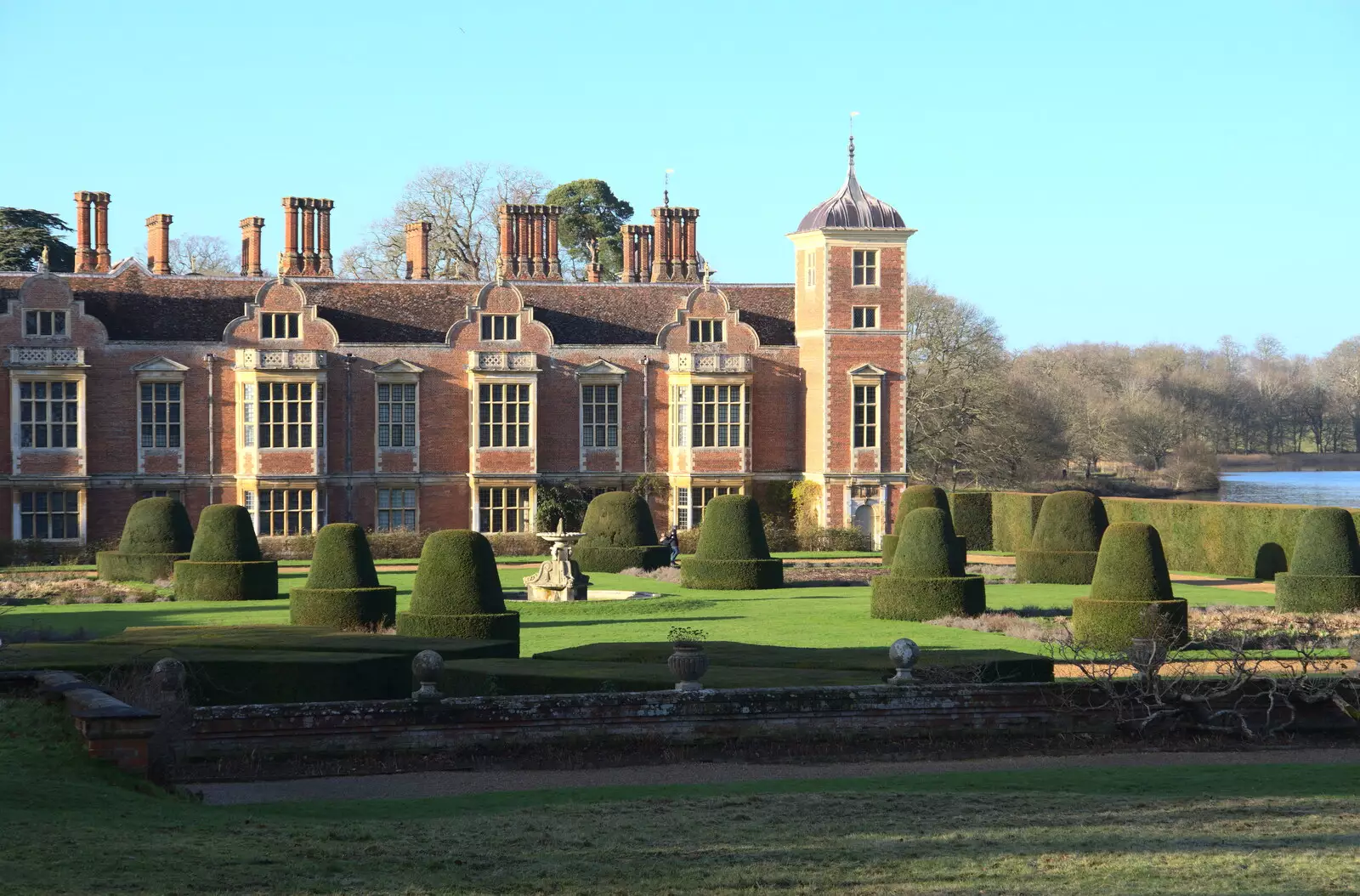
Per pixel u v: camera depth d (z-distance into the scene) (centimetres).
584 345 7025
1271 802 1905
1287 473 16238
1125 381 15012
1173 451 13188
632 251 7956
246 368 6550
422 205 10244
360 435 6781
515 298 6956
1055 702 2438
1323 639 3212
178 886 1384
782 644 3484
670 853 1600
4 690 2259
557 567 4584
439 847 1614
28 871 1392
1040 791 1994
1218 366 18000
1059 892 1434
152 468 6544
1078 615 3528
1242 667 2508
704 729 2325
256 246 7475
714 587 5066
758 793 1980
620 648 2972
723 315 7162
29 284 6388
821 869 1530
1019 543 6931
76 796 1761
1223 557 5875
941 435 9300
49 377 6353
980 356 9475
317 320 6712
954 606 4034
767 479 7162
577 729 2288
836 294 7044
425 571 3400
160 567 5194
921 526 4128
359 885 1434
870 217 7125
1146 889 1442
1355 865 1546
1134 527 3547
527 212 7575
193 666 2516
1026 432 9488
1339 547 4322
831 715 2364
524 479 6888
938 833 1702
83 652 2598
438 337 6988
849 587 5219
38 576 5472
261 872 1455
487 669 2630
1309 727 2495
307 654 2648
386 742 2225
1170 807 1866
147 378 6525
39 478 6347
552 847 1625
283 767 2170
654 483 7069
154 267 7244
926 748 2361
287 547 6406
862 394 7094
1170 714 2470
